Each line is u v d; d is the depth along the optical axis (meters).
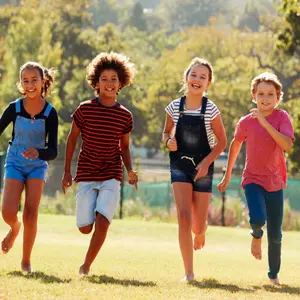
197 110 12.77
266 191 12.63
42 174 12.43
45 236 20.67
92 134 12.34
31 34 63.81
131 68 12.66
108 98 12.52
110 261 15.02
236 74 87.81
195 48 99.69
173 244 20.55
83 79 86.38
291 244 22.23
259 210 12.34
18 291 9.76
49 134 12.39
